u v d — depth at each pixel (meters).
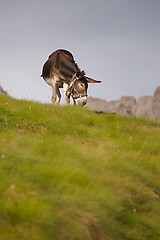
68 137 30.03
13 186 16.66
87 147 26.62
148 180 24.88
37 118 31.83
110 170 23.61
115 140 31.06
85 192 18.83
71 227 16.09
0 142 22.95
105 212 18.14
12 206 15.73
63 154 22.86
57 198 17.39
